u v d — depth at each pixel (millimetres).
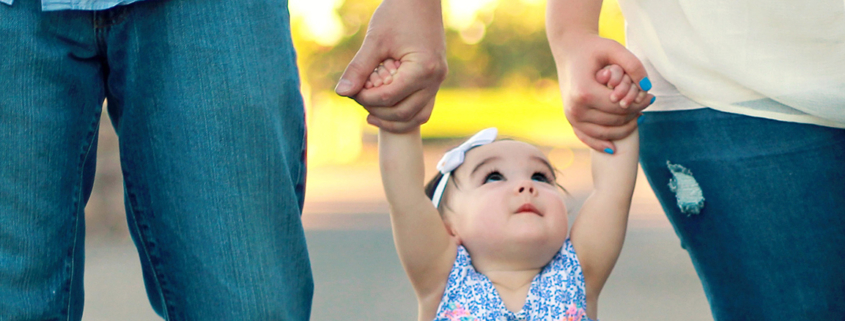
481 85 31953
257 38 1777
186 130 1715
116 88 1818
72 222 1771
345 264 6219
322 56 24438
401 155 2295
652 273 5578
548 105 32688
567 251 2428
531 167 2529
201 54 1725
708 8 1969
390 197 2312
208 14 1740
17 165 1652
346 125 24094
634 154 2354
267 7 1817
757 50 1919
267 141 1763
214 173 1716
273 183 1775
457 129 31125
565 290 2359
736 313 2186
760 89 1955
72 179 1762
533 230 2336
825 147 1979
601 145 2340
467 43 29891
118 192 8133
